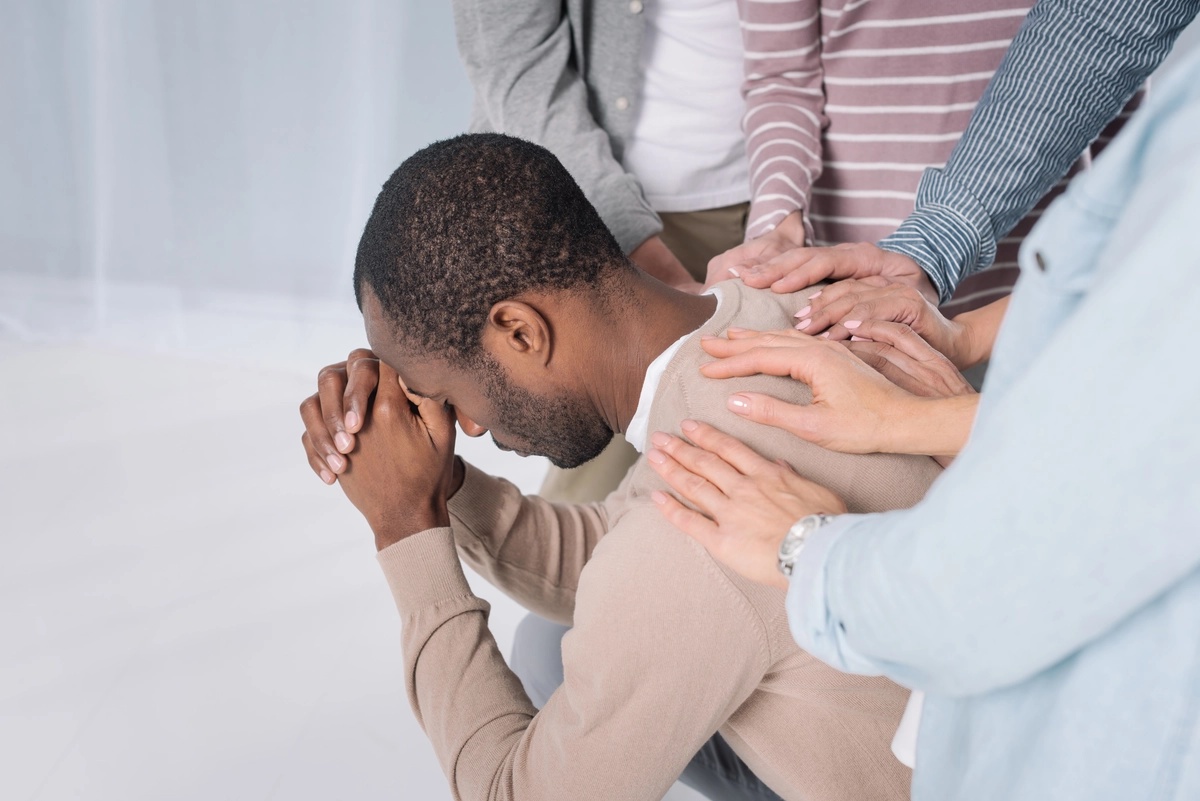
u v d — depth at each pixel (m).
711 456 0.74
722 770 1.08
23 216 2.75
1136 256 0.41
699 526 0.71
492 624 1.81
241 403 2.47
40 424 2.36
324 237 2.77
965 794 0.61
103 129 2.63
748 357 0.82
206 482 2.16
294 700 1.63
